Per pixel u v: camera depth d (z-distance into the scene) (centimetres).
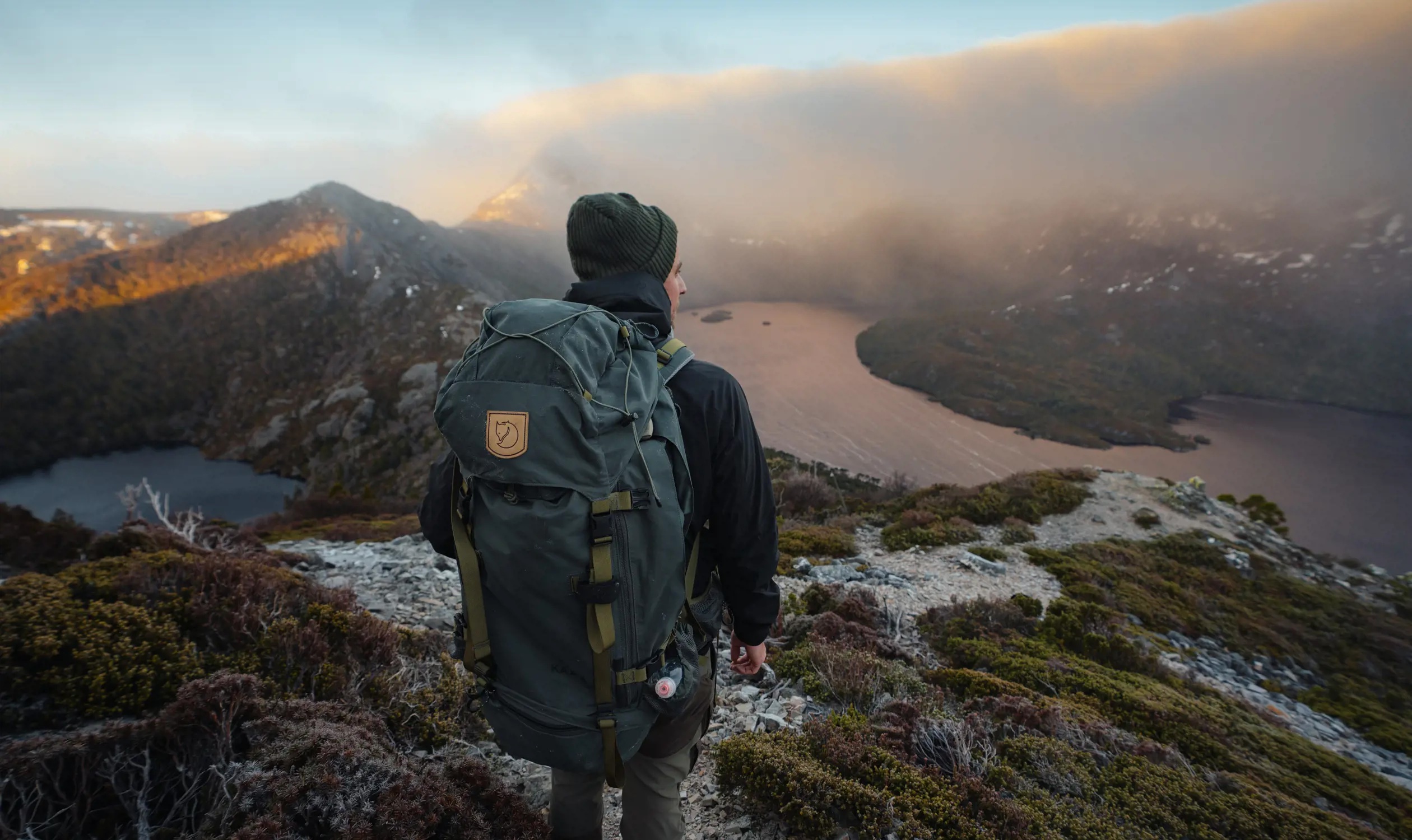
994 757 369
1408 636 1475
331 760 229
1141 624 1104
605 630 137
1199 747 504
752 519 162
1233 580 1584
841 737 346
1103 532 1658
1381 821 496
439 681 364
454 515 151
